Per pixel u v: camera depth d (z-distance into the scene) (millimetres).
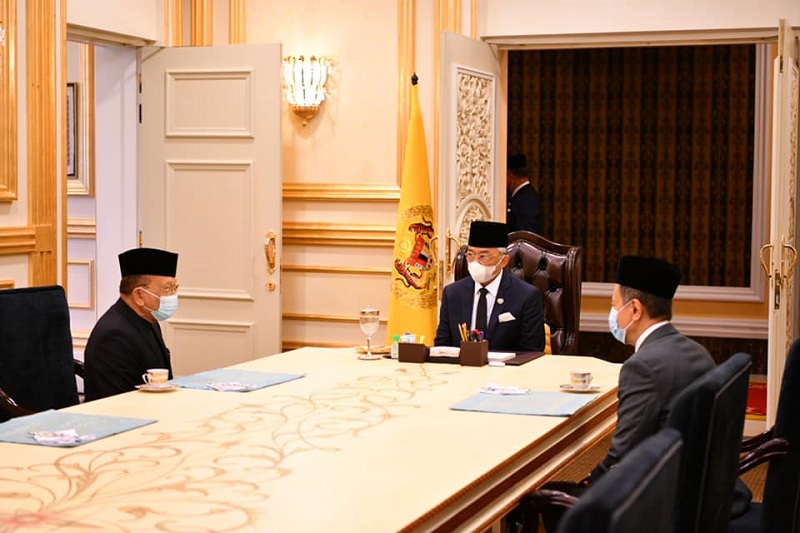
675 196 9211
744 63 9016
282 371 3867
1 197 5406
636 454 1475
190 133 6828
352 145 6930
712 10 6371
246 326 6812
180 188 6887
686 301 8977
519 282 4770
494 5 6711
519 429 2887
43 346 4062
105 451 2561
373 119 6879
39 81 5672
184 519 2012
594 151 9391
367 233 6902
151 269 3898
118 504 2111
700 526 2174
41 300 4086
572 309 5184
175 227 6910
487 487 2434
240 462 2463
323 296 7047
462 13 6711
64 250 5859
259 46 6684
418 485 2275
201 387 3480
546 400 3311
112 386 3840
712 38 6441
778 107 5836
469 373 3887
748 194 9016
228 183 6793
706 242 9102
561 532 1288
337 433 2797
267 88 6680
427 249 6242
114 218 7066
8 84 5461
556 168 9469
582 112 9398
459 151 6457
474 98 6621
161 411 3074
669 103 9203
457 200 6449
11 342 3945
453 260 6387
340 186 6953
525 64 9484
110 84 7012
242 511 2068
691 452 2125
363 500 2154
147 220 6953
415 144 6258
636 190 9305
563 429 3037
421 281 6219
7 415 3902
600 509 1256
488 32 6734
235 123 6750
